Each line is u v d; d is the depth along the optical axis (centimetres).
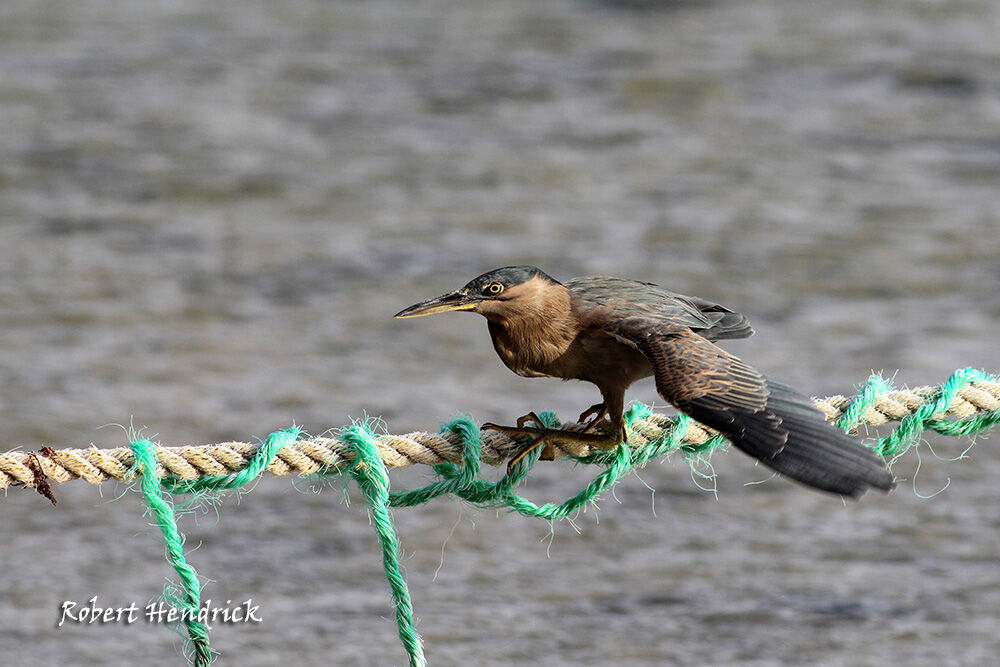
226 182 2416
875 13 3528
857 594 1202
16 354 1700
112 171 2459
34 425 1499
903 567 1246
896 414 838
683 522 1327
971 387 847
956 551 1271
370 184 2409
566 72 3069
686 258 2056
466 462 745
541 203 2306
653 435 790
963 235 2141
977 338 1767
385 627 1149
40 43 3319
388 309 1878
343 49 3288
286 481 1398
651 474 1422
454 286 1959
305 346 1748
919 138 2620
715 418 643
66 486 1369
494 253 2083
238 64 3155
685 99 2877
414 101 2884
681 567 1248
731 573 1238
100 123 2720
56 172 2444
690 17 3550
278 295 1927
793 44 3241
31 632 1130
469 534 1300
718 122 2739
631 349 728
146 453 690
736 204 2298
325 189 2384
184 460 700
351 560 1257
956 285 1947
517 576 1235
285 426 1519
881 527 1316
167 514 697
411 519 1328
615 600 1193
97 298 1898
